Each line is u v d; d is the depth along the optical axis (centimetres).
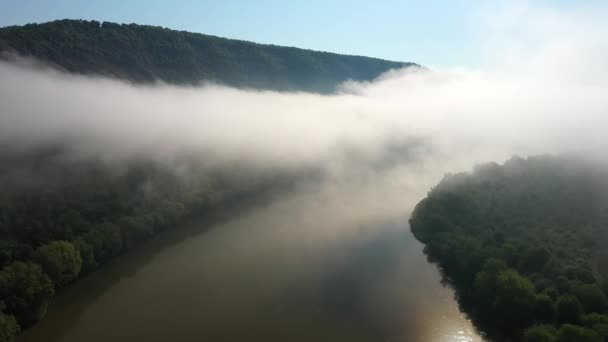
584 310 4906
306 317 5716
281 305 6009
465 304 6034
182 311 5838
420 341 5247
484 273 5794
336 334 5356
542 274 5672
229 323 5544
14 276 5234
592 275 5453
